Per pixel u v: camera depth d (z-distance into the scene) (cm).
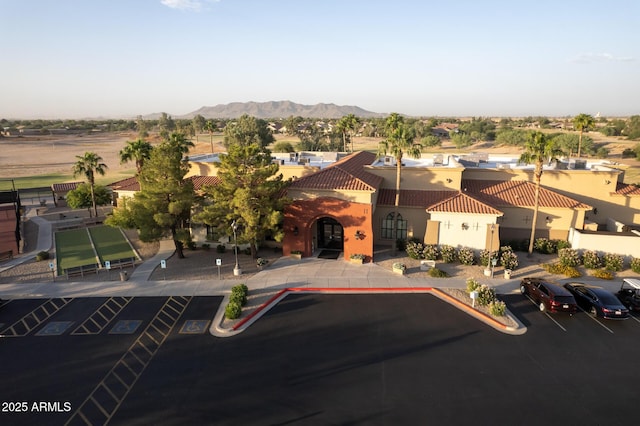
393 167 3744
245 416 1538
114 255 3506
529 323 2255
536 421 1508
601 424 1494
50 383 1742
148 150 4284
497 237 3136
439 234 3262
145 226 3147
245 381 1745
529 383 1728
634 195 3631
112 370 1830
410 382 1736
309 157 5300
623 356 1928
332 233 3525
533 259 3250
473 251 3219
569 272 2891
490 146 13025
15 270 3120
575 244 3234
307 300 2550
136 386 1716
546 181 3803
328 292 2670
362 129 18250
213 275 2948
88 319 2314
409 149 3194
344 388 1697
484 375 1784
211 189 3081
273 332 2159
